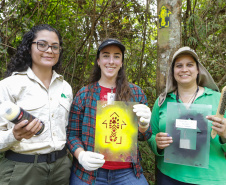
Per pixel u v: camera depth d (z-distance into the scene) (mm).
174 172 1617
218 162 1536
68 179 1594
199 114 1521
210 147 1562
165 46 2105
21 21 2531
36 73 1521
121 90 1668
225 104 1361
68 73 3221
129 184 1591
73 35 3303
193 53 1621
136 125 1516
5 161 1396
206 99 1661
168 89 1793
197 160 1495
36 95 1417
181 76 1692
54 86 1572
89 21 3236
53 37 1479
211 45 3441
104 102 1531
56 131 1466
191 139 1517
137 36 3408
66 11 3334
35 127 1162
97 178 1582
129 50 3514
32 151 1364
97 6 3229
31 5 2844
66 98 1601
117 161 1504
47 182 1429
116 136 1518
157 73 2191
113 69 1643
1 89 1329
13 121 1094
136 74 3590
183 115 1549
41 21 2936
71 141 1608
